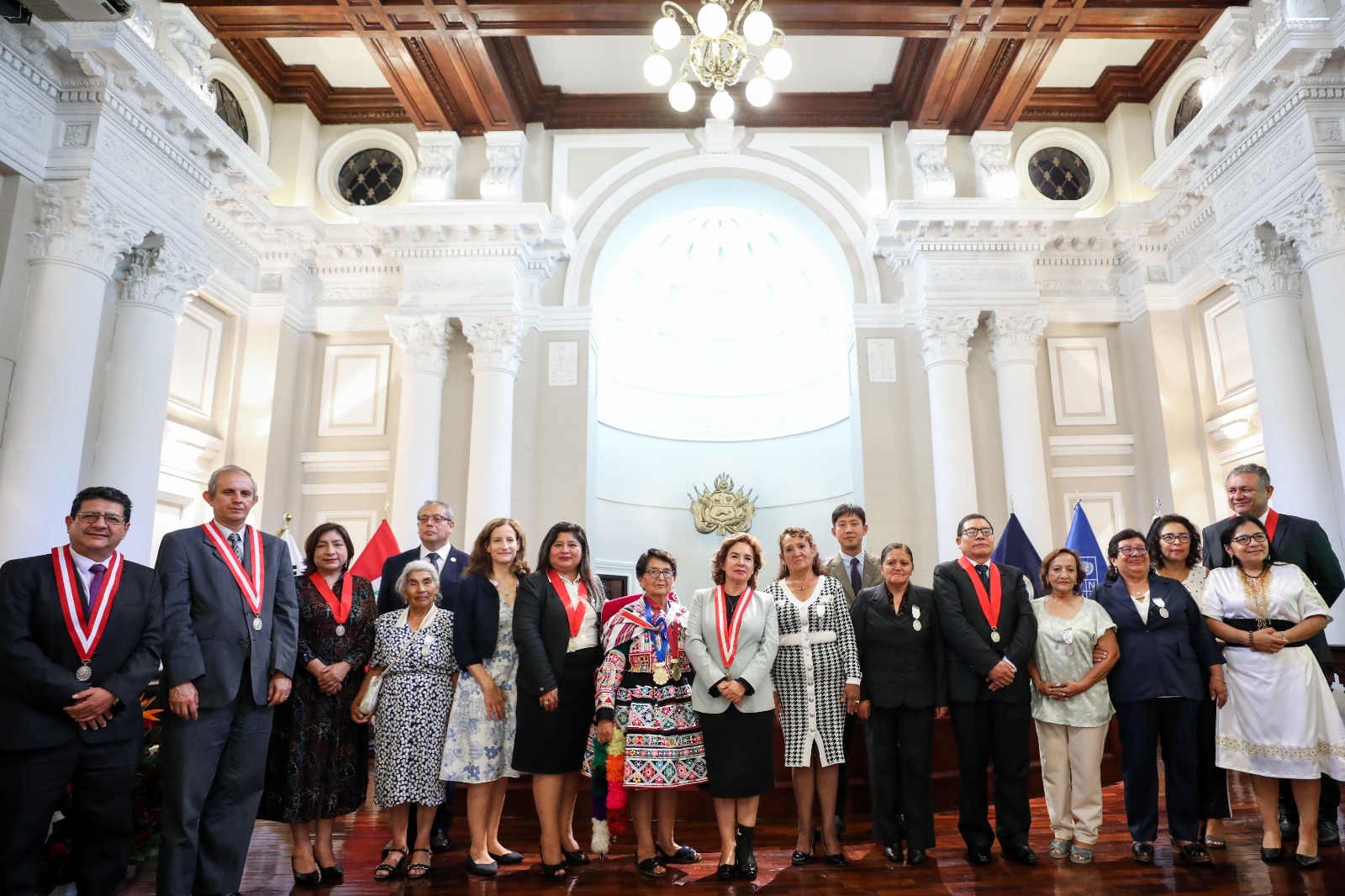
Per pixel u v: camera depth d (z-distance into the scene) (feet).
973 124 33.06
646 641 13.69
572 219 34.19
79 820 11.73
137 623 11.95
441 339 31.65
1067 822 14.03
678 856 14.23
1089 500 31.81
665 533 47.62
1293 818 14.53
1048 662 14.05
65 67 21.72
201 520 29.78
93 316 21.91
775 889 12.69
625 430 47.16
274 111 33.60
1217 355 30.14
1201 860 13.25
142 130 23.48
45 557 11.80
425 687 13.64
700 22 18.20
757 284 49.83
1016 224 31.04
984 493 31.19
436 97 31.50
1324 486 22.98
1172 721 13.58
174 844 11.28
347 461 32.40
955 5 26.71
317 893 12.66
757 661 13.37
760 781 13.29
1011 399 30.63
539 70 33.06
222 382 31.09
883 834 14.14
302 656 13.21
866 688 14.35
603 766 13.67
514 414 32.17
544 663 13.20
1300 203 22.70
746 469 49.03
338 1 26.07
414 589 13.80
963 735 14.10
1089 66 32.91
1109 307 32.81
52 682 11.11
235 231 30.78
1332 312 21.93
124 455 23.53
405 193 34.01
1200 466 30.32
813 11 26.89
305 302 33.65
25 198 21.21
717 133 34.63
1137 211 31.14
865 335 32.96
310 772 12.99
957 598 14.34
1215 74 28.07
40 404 20.58
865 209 33.96
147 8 25.90
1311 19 21.56
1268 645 13.01
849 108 34.53
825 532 45.98
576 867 14.05
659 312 49.34
